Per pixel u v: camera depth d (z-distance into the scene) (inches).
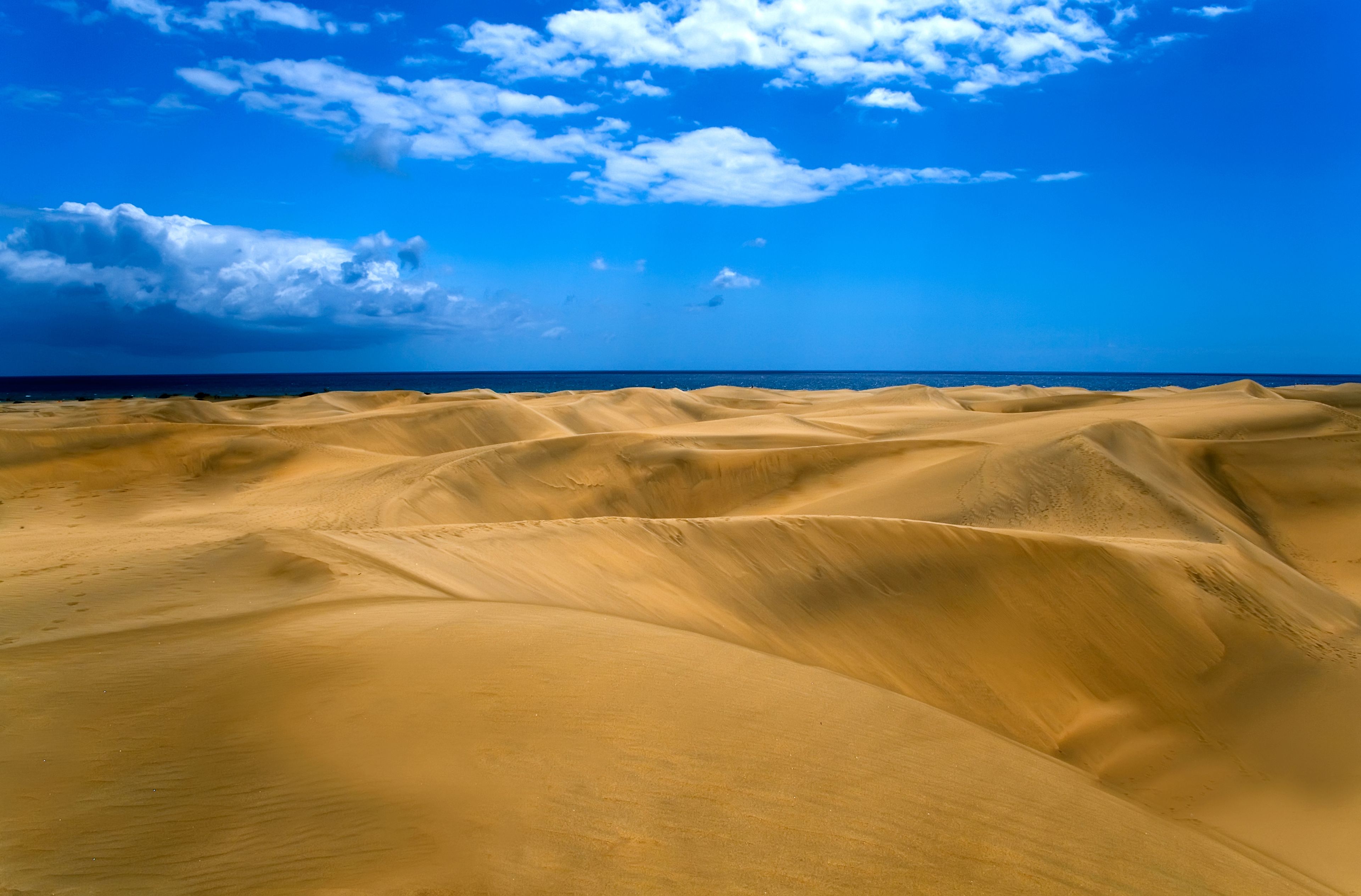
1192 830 283.7
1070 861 207.2
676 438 1373.0
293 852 160.4
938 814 216.5
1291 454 1101.1
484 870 157.5
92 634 287.9
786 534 537.6
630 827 182.1
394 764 198.4
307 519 732.0
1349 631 575.5
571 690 255.1
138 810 173.8
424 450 1504.7
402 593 360.2
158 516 796.0
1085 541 561.3
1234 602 542.0
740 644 405.4
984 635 458.3
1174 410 1688.0
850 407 2369.6
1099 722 409.4
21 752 196.7
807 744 248.4
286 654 263.1
